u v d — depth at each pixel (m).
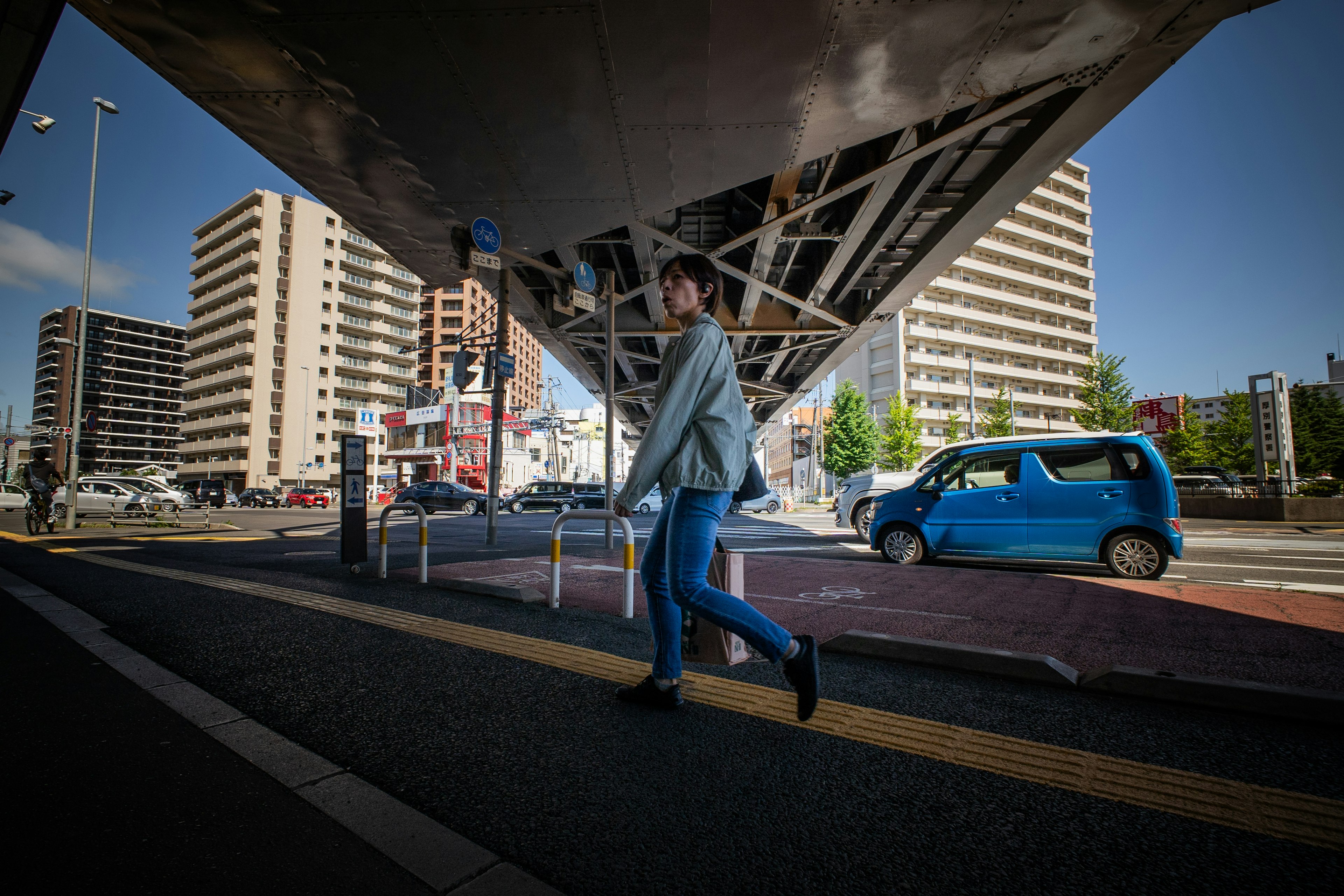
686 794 1.75
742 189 9.71
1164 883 1.32
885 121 6.70
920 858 1.43
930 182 8.96
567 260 10.87
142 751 2.04
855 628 4.02
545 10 5.17
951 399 60.66
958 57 5.84
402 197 8.10
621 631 3.72
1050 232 65.62
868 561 8.05
